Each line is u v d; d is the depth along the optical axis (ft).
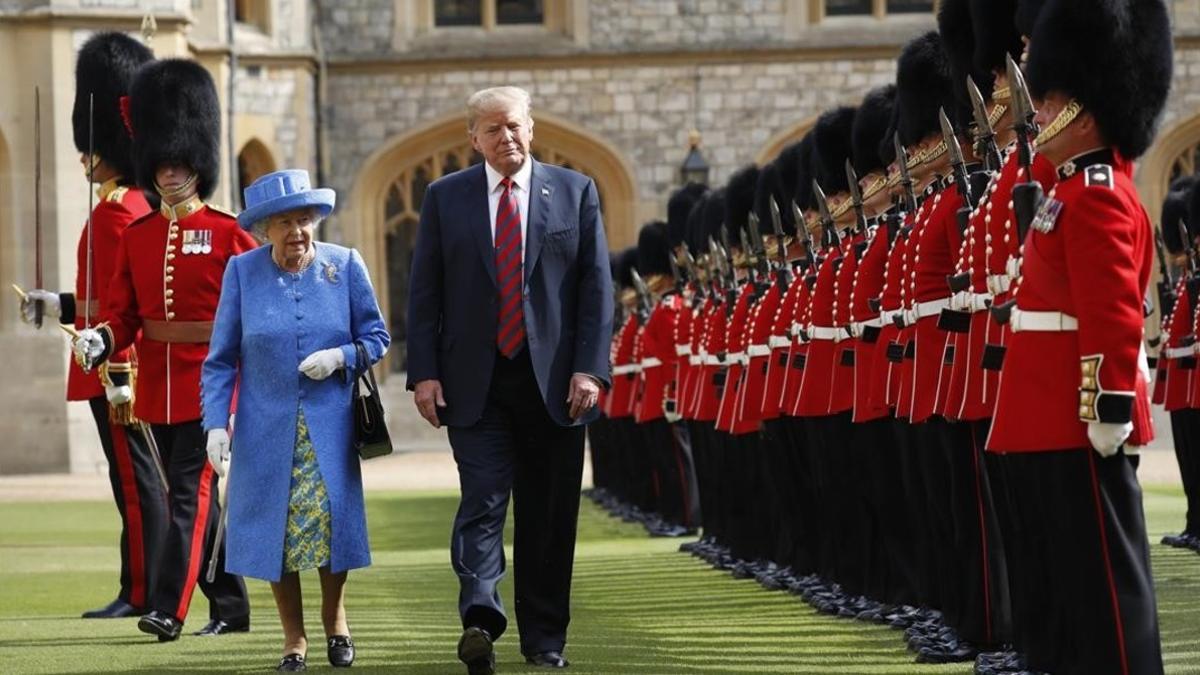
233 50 130.00
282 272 39.81
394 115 140.05
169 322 45.39
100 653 41.93
